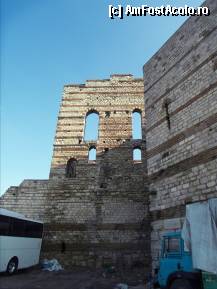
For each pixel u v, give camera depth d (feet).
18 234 53.72
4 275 50.03
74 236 64.44
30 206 68.49
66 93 82.48
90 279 46.68
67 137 76.28
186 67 48.88
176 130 47.32
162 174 48.03
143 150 73.92
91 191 69.46
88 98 81.61
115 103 80.53
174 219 42.93
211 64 43.42
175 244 30.89
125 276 50.14
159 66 56.85
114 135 76.38
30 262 56.75
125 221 65.41
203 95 43.45
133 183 69.82
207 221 27.63
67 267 60.90
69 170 74.79
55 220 66.49
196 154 41.83
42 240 64.28
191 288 27.20
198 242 27.55
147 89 59.00
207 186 38.58
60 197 69.21
